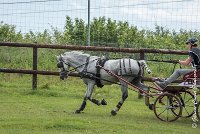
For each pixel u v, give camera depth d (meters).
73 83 18.42
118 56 18.75
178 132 10.78
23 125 10.71
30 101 14.64
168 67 19.36
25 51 21.20
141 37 25.02
